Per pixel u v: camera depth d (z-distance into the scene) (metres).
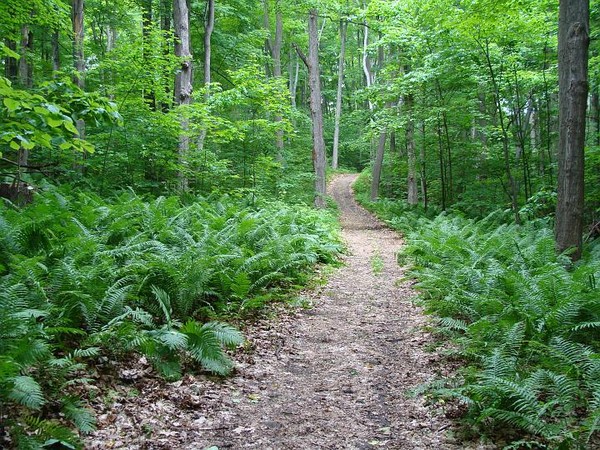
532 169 20.39
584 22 8.71
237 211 12.44
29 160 13.15
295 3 22.88
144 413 4.46
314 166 22.91
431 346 6.49
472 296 6.93
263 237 10.09
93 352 4.71
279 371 5.88
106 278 6.34
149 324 5.66
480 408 4.41
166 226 9.30
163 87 15.34
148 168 14.86
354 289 10.18
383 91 21.12
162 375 5.16
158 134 14.26
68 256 6.71
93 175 14.42
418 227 17.88
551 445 3.87
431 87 19.20
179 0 15.84
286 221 12.67
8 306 4.66
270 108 16.39
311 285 10.05
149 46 13.65
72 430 3.96
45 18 12.12
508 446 3.76
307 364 6.16
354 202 31.72
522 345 5.76
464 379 5.19
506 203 19.48
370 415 4.79
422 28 18.55
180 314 6.82
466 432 4.26
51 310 5.16
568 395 4.29
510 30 14.45
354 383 5.56
